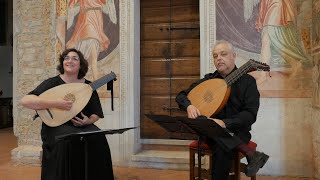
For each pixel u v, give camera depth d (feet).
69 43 17.63
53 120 10.39
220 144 9.38
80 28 17.44
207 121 8.39
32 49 18.61
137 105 17.38
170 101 18.12
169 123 9.44
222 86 10.09
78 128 10.57
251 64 10.14
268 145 14.99
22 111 18.71
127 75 16.81
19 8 18.97
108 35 17.04
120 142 16.89
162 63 18.28
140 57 18.49
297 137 14.74
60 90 10.78
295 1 14.75
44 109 10.44
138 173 15.37
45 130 10.61
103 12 17.12
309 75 14.58
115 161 16.94
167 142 18.26
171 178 14.44
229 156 9.69
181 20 18.06
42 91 10.89
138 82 17.54
